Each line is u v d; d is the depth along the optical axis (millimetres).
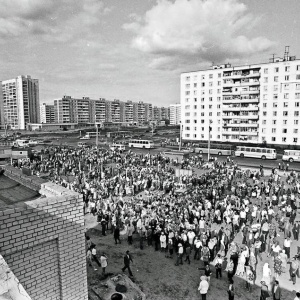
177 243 14883
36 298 6652
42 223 6539
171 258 14664
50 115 182250
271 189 27812
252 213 19141
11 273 3756
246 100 69562
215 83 74875
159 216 18172
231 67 71188
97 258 14516
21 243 6211
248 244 15469
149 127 158875
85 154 51031
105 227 18047
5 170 11508
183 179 29031
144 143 68438
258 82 67250
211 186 26734
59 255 6965
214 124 75875
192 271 13375
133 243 16516
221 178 30500
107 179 30266
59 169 37250
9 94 156500
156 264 14000
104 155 48750
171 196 23453
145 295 11086
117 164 40812
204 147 58344
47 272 6824
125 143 78312
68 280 7172
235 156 53562
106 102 183375
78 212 7285
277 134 65875
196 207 19500
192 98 78750
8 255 6070
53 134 119562
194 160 44062
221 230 15914
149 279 12594
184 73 79188
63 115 159875
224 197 24641
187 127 80438
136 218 17906
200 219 17734
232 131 72312
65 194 7398
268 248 15172
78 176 30953
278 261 12672
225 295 11492
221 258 12922
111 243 16500
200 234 15859
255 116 68000
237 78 70625
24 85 152375
